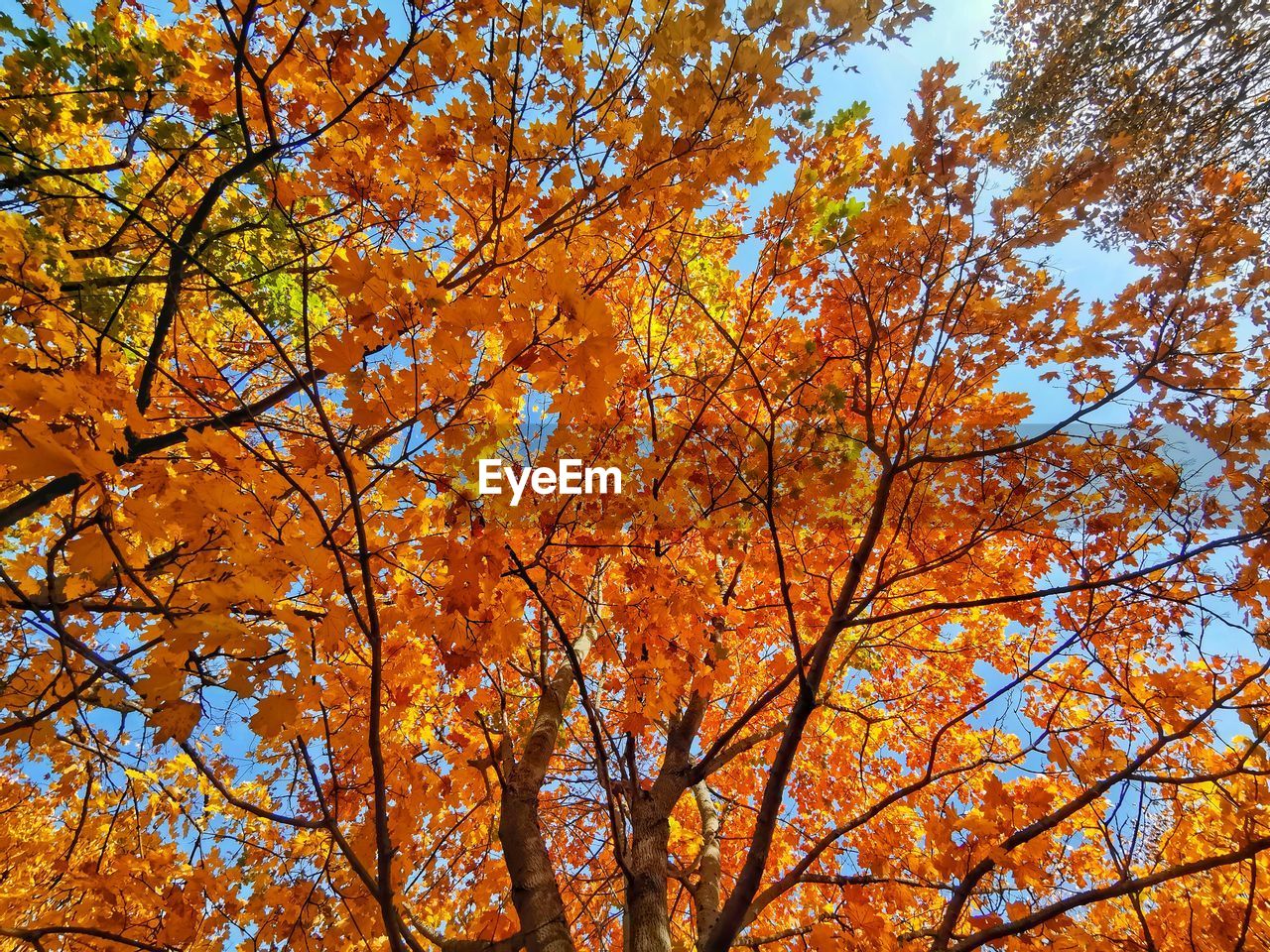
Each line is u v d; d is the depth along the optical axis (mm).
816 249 3127
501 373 1708
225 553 1761
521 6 2158
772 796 2201
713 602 2574
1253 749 2174
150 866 2900
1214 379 2846
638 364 3355
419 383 1712
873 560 3988
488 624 2246
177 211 3125
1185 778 2174
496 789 3357
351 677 2566
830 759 5320
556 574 2438
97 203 2992
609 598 2797
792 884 2402
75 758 3633
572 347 1673
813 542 3764
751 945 2939
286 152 2137
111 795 3879
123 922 2670
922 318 2857
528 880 2688
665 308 3990
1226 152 5762
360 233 2742
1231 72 5789
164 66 2396
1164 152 5773
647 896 2703
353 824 3162
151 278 2217
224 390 2668
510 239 2662
